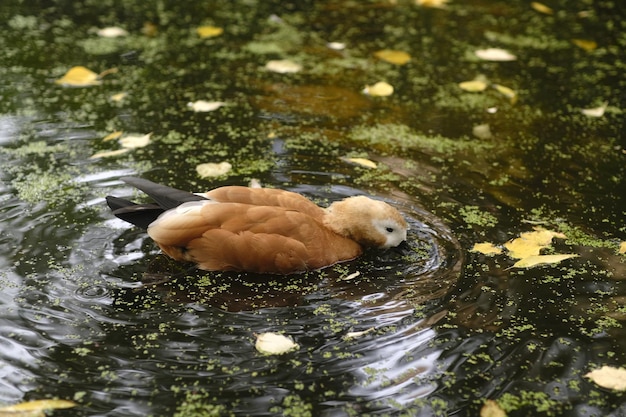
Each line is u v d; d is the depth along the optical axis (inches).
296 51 323.6
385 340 162.9
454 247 196.9
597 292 181.3
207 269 184.5
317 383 150.2
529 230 205.6
